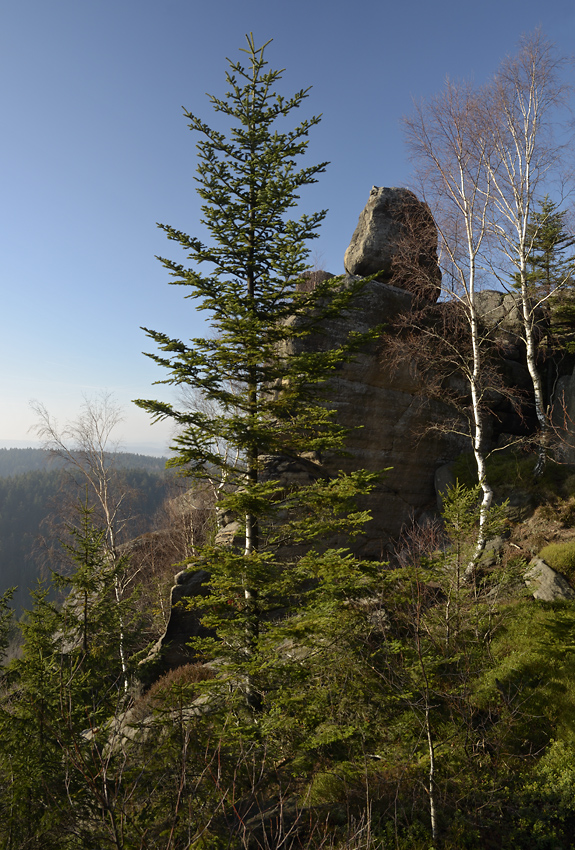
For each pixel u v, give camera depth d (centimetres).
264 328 989
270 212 949
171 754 581
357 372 1777
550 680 843
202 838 444
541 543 1442
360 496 1809
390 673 732
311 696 742
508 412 2139
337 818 641
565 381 1973
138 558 2559
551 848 577
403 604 820
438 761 689
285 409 973
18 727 698
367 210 2097
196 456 872
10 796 643
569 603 1097
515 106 1731
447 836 605
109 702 856
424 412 1919
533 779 682
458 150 1616
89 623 991
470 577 1045
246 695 801
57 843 547
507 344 2094
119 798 428
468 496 901
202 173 952
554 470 1742
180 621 1562
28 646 960
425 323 1931
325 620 712
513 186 1741
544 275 2106
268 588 816
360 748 722
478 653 843
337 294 959
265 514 891
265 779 657
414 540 1392
